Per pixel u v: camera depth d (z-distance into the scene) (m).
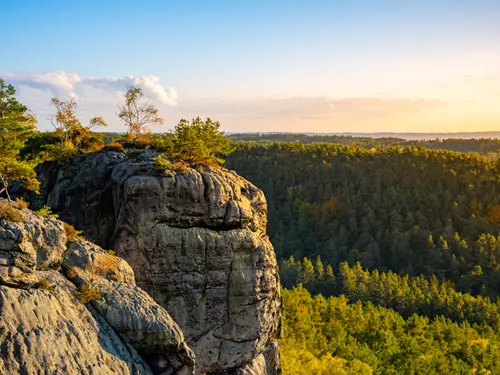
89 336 24.92
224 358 38.91
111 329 26.94
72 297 26.30
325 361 70.06
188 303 37.94
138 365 26.86
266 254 40.72
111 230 40.81
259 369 41.44
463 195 189.00
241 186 43.12
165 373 28.59
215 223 39.25
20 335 21.62
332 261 164.88
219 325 38.91
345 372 66.19
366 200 194.38
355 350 79.88
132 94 52.91
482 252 156.62
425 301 129.12
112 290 28.61
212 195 39.09
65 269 28.22
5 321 21.62
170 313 37.50
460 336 99.06
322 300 109.38
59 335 23.14
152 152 43.88
